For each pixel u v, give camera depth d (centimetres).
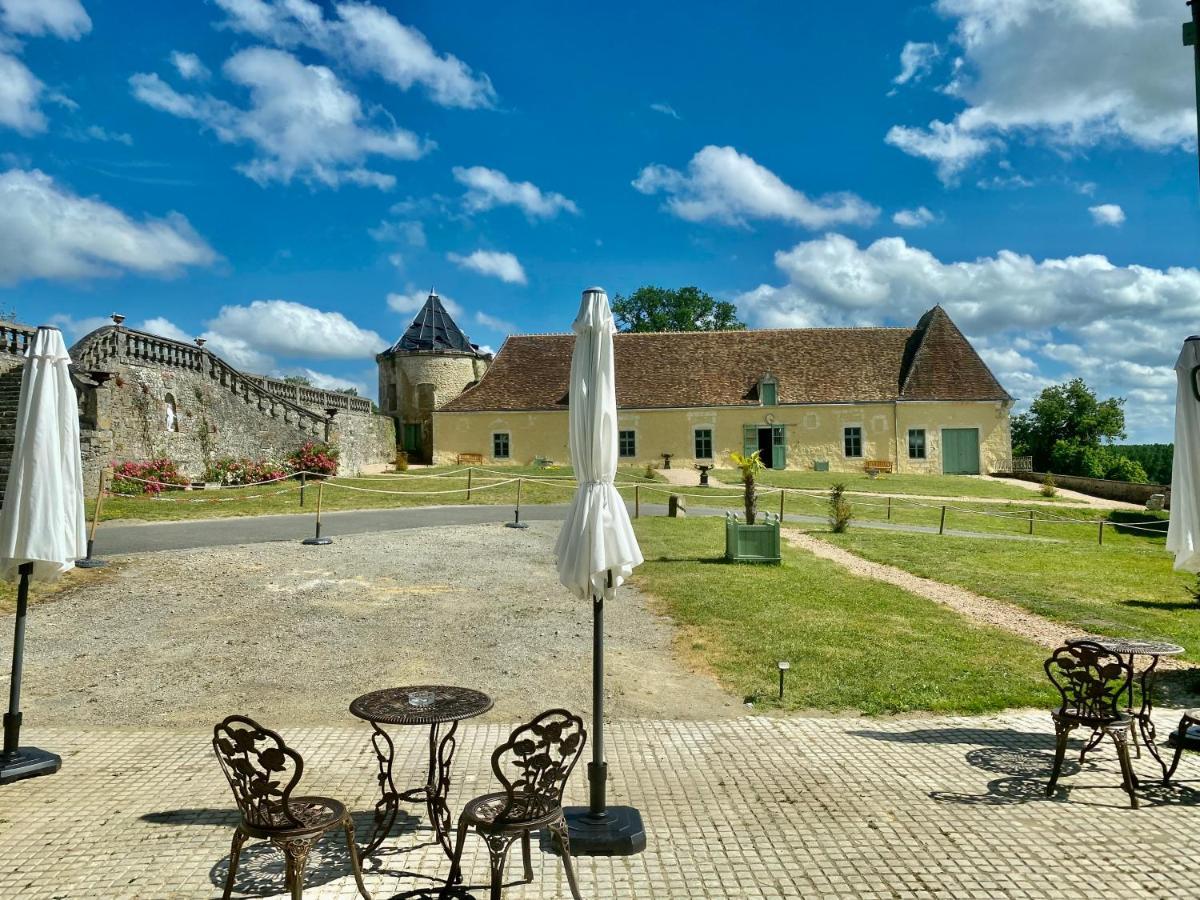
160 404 2798
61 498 671
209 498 2412
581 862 509
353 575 1447
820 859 511
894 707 825
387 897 466
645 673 949
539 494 2902
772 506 2958
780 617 1220
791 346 4744
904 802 597
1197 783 632
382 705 525
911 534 2316
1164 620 1248
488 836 447
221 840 532
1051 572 1714
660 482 3597
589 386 557
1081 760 656
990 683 905
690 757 688
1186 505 719
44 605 1196
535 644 1069
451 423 4581
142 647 1023
